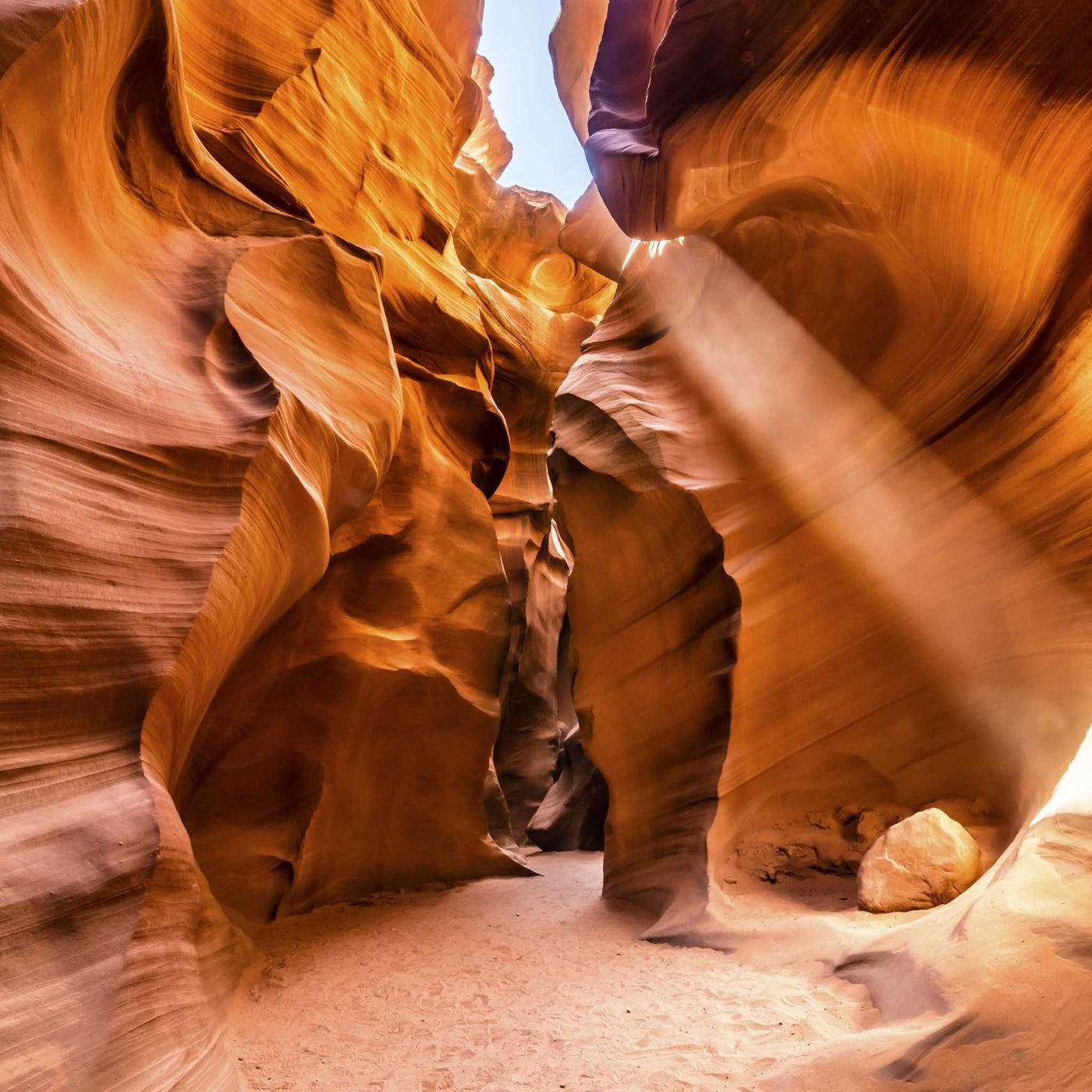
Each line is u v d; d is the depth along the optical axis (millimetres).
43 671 3035
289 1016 4734
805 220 6277
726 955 5445
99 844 2898
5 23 3240
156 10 4473
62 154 3947
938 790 6250
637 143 6578
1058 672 5289
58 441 3459
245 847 7441
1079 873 3537
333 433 5648
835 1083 3066
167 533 3949
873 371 6641
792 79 4617
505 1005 4809
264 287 5660
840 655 6840
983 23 3908
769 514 7277
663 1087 3357
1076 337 4941
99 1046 2520
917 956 3807
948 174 4668
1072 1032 2752
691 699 7352
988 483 5945
